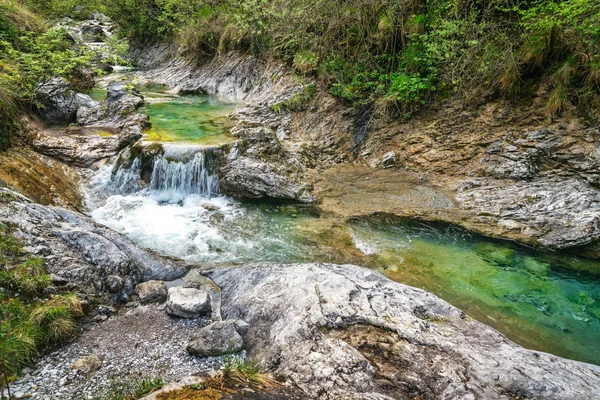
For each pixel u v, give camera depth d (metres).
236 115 11.21
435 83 9.48
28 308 4.00
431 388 3.07
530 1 8.23
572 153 7.31
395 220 7.17
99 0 20.39
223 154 8.57
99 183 8.16
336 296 4.24
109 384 3.43
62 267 4.68
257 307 4.42
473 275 5.73
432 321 4.12
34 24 12.41
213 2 17.03
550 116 7.74
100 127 10.19
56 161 8.26
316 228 7.02
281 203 7.98
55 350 3.83
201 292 4.80
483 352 3.54
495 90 8.49
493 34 8.58
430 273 5.76
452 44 8.71
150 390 3.03
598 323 4.84
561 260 6.08
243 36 14.75
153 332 4.26
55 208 5.91
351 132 10.03
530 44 7.99
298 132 10.51
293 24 12.34
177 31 18.64
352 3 10.62
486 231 6.70
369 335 3.69
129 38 23.12
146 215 7.44
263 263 5.48
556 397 2.95
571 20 7.22
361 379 3.12
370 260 6.07
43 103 9.93
